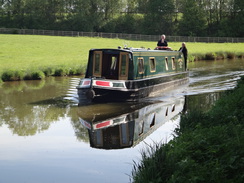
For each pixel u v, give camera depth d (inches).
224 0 3644.2
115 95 587.5
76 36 2898.6
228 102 428.1
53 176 283.7
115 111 524.1
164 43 845.8
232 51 1679.4
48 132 410.0
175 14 3946.9
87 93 566.3
